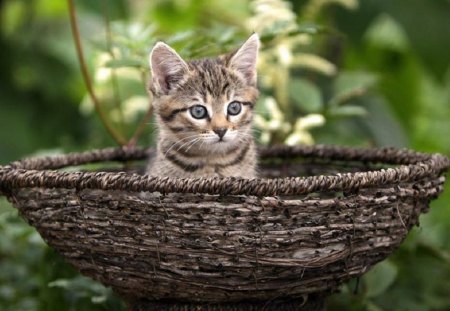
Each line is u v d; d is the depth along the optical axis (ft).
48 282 21.27
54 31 33.37
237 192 13.99
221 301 15.57
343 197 14.64
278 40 22.68
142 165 21.17
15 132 31.99
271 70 23.50
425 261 22.85
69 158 19.52
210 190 14.03
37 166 18.51
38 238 21.65
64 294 21.04
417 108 31.24
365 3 26.89
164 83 19.39
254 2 24.20
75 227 15.35
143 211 14.52
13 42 33.09
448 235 28.76
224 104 19.15
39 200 15.67
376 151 19.40
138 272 15.21
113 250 15.11
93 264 15.67
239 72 19.60
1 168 16.11
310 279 15.28
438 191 16.24
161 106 19.38
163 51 19.06
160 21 30.83
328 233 14.61
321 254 14.79
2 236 24.70
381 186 14.99
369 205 14.85
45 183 15.16
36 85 33.09
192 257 14.64
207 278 14.85
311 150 20.36
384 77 29.50
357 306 21.25
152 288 15.42
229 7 34.27
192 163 19.06
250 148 19.56
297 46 26.12
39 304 21.86
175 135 19.15
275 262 14.60
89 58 32.19
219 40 20.31
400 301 22.12
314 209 14.35
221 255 14.52
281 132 22.63
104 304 20.66
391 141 27.25
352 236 14.90
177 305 15.92
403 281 22.58
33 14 33.42
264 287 15.06
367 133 27.27
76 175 14.88
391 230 15.48
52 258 21.27
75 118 33.22
